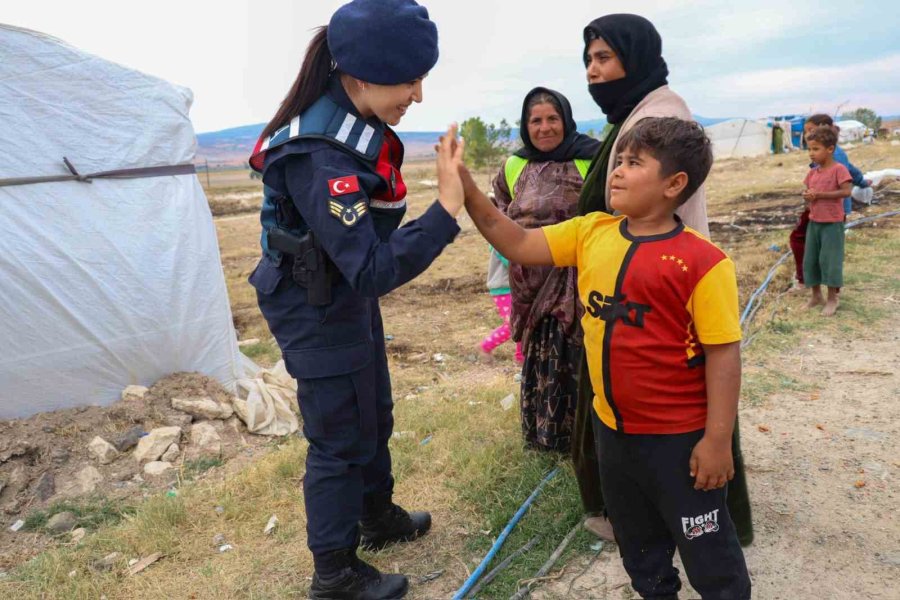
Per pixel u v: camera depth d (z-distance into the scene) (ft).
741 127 134.82
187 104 17.01
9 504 12.53
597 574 9.04
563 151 11.45
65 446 14.20
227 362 17.63
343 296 7.68
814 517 9.92
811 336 17.97
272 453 14.55
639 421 6.73
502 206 12.59
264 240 8.03
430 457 12.67
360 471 8.55
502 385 17.16
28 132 14.57
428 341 22.66
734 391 6.31
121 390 16.03
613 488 7.34
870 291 21.70
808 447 12.03
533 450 12.23
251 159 7.71
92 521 12.02
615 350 6.63
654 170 6.25
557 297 11.12
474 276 31.68
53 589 9.63
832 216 19.16
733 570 6.89
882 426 12.60
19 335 14.56
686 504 6.75
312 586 8.61
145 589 9.52
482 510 10.73
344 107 7.35
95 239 15.30
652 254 6.39
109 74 15.47
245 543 10.53
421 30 6.95
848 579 8.58
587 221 7.18
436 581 9.20
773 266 26.25
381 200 7.68
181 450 14.64
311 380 7.98
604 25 8.76
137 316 15.93
